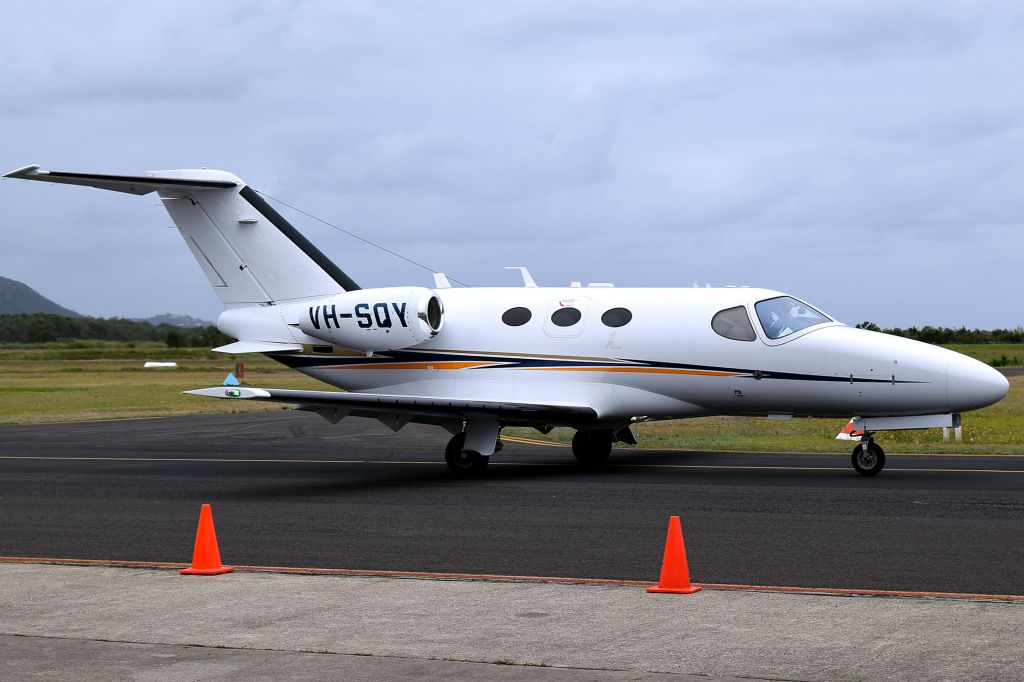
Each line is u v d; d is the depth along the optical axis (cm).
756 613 779
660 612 787
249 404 4391
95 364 10469
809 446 2259
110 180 1905
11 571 977
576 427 1898
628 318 1853
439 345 1942
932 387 1670
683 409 1838
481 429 1777
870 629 729
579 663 661
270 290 2045
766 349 1761
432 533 1170
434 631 743
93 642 722
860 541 1076
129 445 2486
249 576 946
